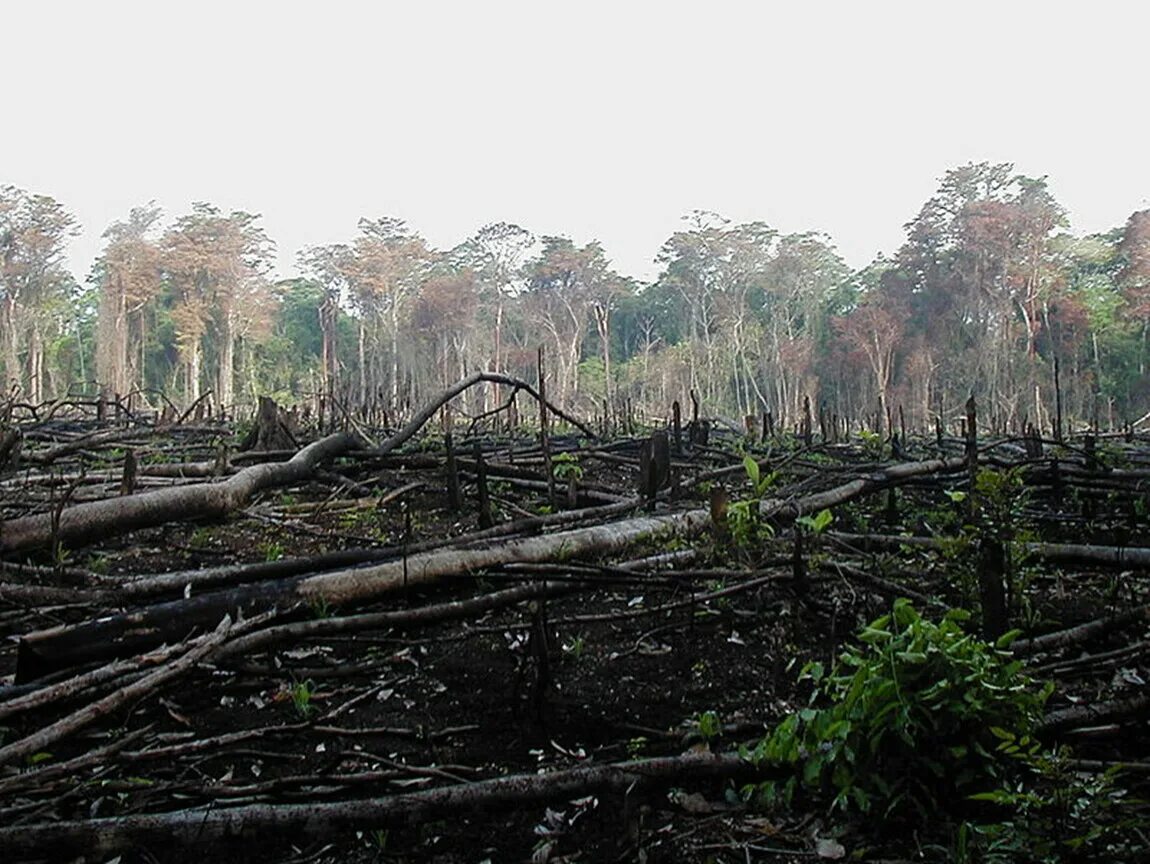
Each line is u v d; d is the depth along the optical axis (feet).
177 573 15.42
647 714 11.73
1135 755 10.29
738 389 156.35
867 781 8.89
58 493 23.52
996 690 8.80
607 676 12.85
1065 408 109.40
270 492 25.68
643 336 186.70
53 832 8.27
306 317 186.91
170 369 167.12
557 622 13.57
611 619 13.79
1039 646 13.11
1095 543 19.88
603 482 28.48
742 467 25.89
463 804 9.12
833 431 44.47
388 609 14.87
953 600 14.83
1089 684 12.37
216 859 8.64
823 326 159.43
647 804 9.62
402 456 27.71
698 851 8.82
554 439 40.04
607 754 10.78
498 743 11.09
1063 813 7.88
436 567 14.97
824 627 14.28
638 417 79.25
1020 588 14.29
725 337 160.56
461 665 13.23
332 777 9.66
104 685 10.77
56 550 16.70
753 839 9.01
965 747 8.73
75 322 168.14
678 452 30.73
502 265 176.24
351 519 22.67
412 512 23.45
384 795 9.78
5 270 140.46
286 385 165.07
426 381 162.50
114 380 141.69
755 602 15.30
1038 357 119.44
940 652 8.90
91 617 14.60
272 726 11.39
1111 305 122.31
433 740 11.08
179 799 9.58
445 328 162.09
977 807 8.85
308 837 8.79
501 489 25.81
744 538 16.14
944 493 23.89
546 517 19.29
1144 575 17.06
